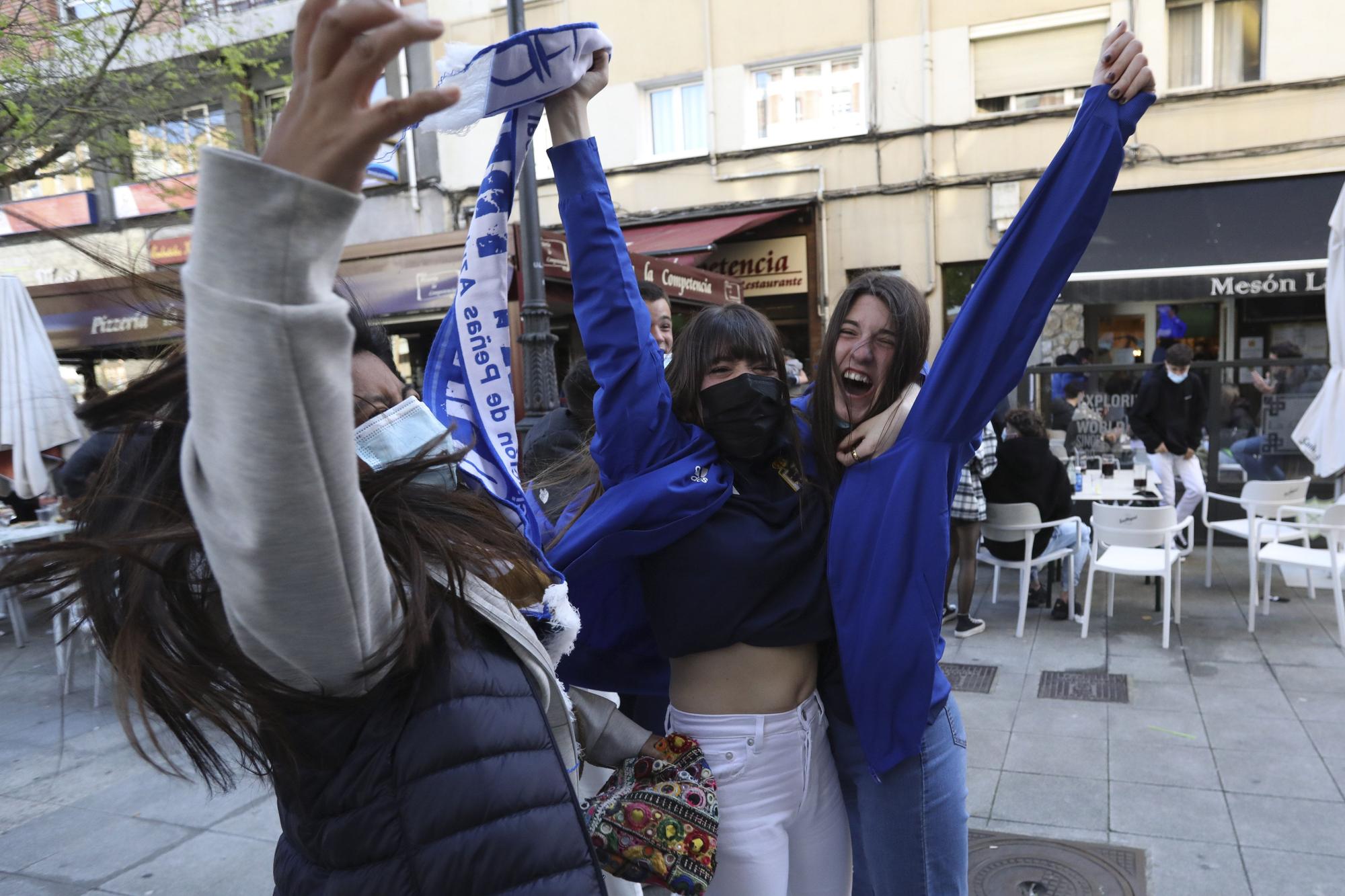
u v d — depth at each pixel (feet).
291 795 2.72
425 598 2.60
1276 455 24.80
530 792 2.70
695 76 33.53
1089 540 18.62
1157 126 28.84
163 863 9.80
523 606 3.30
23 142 20.56
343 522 2.13
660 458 5.16
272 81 27.71
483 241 4.29
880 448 5.09
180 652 2.59
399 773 2.60
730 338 5.18
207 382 1.93
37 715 14.40
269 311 1.85
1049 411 25.72
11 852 10.14
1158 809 10.20
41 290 21.95
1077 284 27.04
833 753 5.58
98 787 11.70
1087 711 13.23
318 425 1.98
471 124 4.05
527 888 2.62
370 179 36.01
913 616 4.92
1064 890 8.66
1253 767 11.10
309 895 2.75
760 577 5.03
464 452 3.05
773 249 33.40
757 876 5.07
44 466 18.43
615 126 34.40
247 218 1.86
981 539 19.21
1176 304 29.12
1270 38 27.58
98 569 2.72
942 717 5.20
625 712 6.39
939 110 30.81
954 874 5.22
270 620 2.19
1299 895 8.45
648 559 5.27
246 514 2.00
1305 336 27.94
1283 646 15.84
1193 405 23.02
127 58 23.29
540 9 34.65
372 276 19.90
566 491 6.06
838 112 32.35
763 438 5.15
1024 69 30.14
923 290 31.50
